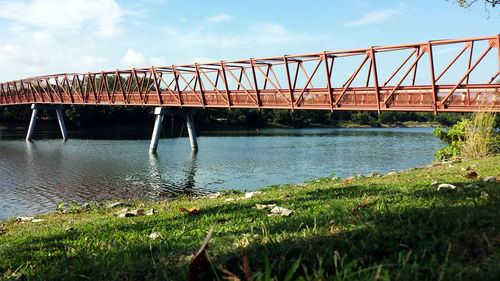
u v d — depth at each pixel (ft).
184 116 179.22
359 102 99.25
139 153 160.35
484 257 7.26
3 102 290.56
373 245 8.18
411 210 11.24
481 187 16.56
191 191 83.20
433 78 81.97
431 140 242.58
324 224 12.19
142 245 12.50
